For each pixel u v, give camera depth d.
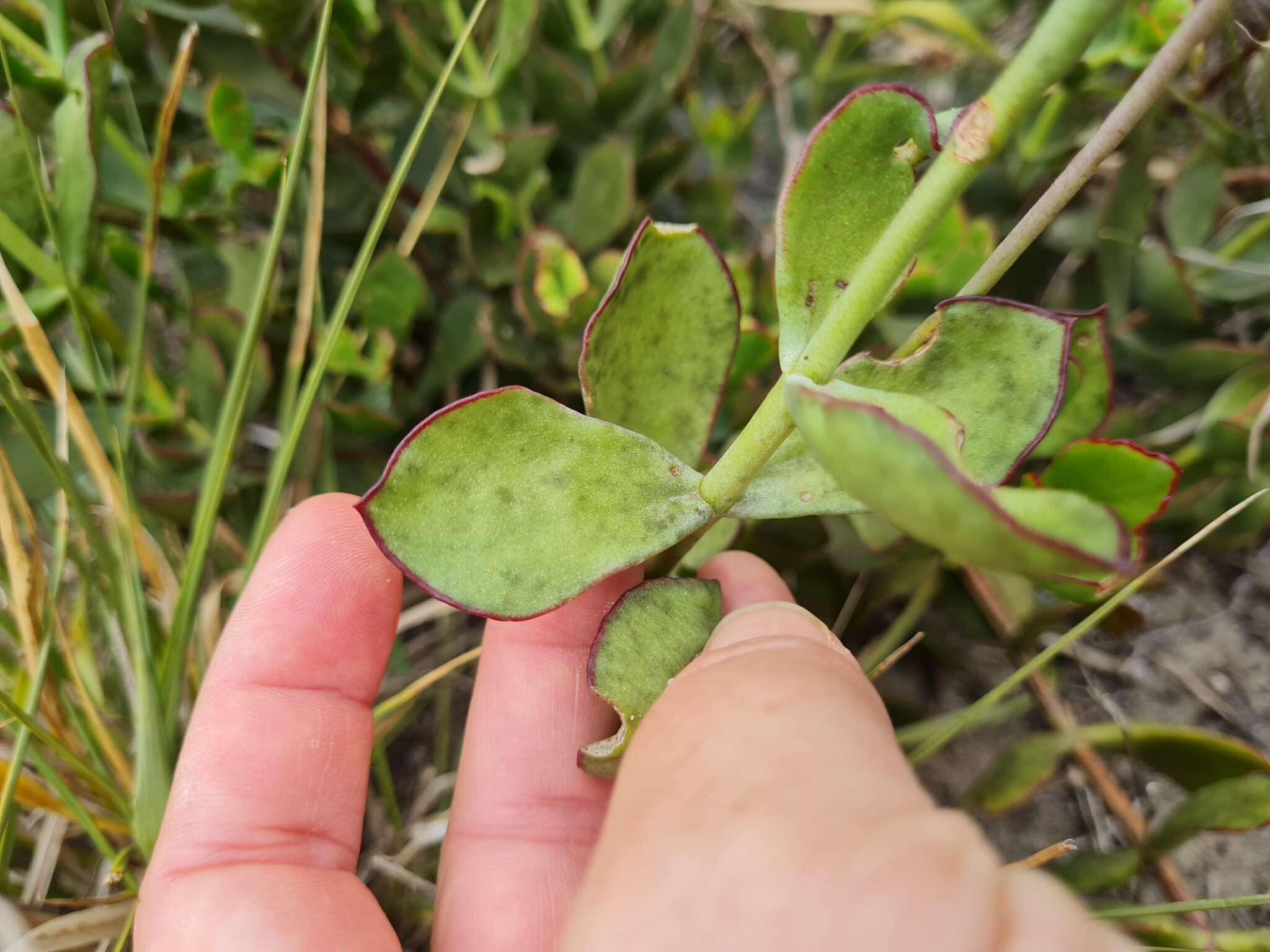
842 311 0.06
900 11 0.13
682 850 0.06
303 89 0.12
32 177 0.10
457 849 0.10
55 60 0.10
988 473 0.07
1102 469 0.09
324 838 0.09
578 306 0.11
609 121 0.14
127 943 0.10
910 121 0.06
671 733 0.06
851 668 0.07
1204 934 0.10
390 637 0.10
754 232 0.17
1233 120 0.13
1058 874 0.10
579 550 0.07
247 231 0.16
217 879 0.09
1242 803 0.09
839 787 0.06
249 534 0.13
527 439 0.07
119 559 0.10
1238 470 0.11
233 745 0.09
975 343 0.07
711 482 0.07
